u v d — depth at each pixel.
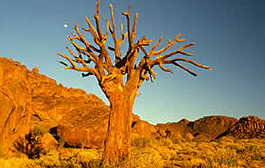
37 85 55.50
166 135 41.12
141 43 8.07
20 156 12.49
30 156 13.33
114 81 8.15
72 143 18.70
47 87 55.78
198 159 12.70
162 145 23.84
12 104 13.64
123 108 7.98
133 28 8.20
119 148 7.60
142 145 19.14
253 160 14.30
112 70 8.40
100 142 18.17
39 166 9.15
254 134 50.22
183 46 7.77
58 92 56.91
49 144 17.02
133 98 8.38
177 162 12.51
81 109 25.06
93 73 8.37
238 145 23.73
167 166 11.02
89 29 8.71
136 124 30.61
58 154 13.80
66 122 20.97
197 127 85.88
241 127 56.97
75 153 13.39
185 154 17.05
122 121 7.86
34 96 50.34
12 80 14.48
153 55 8.59
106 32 8.80
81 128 18.78
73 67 7.99
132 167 7.38
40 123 32.62
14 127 14.10
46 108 44.34
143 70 8.80
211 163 11.19
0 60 13.82
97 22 8.20
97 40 8.48
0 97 12.70
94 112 23.06
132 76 8.52
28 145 14.67
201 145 25.16
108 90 8.06
